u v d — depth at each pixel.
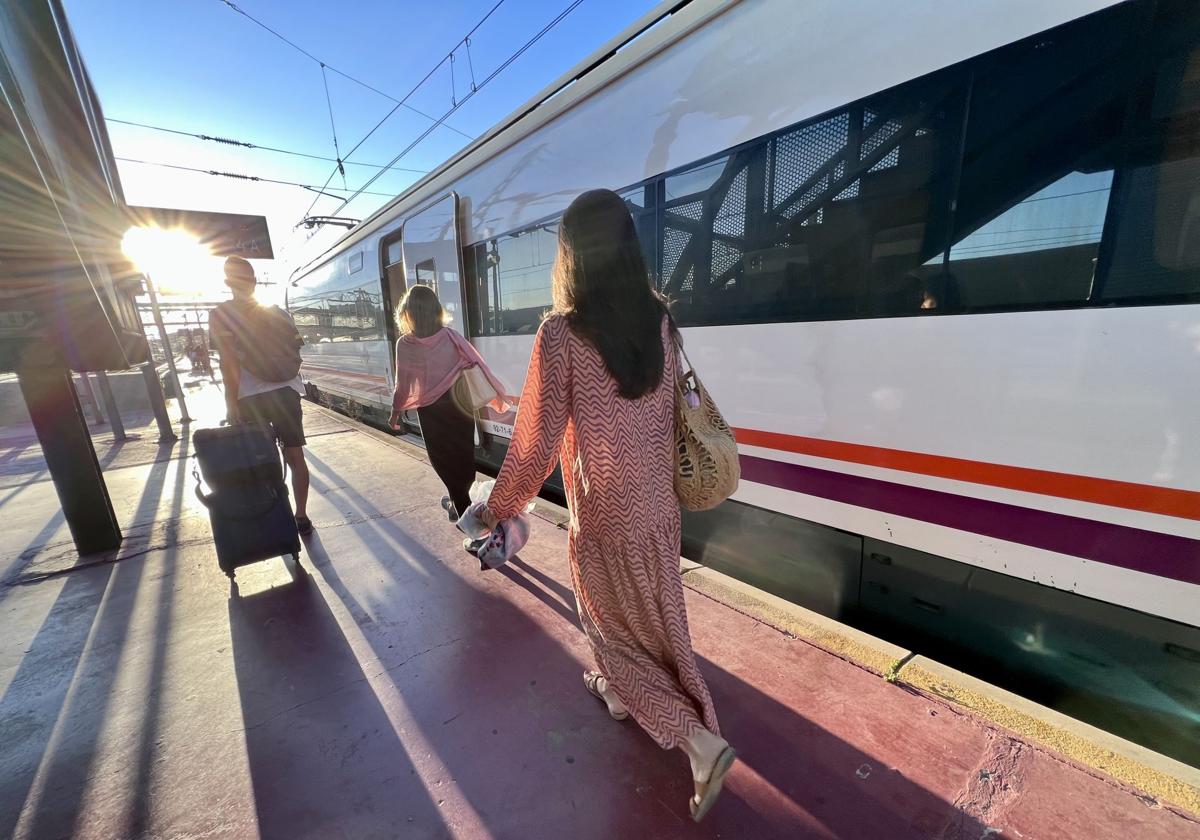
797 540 2.54
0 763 1.69
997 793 1.47
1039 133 1.71
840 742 1.66
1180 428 1.53
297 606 2.57
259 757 1.69
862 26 2.05
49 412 3.05
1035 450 1.80
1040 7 1.67
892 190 2.03
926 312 1.99
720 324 2.69
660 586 1.32
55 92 2.02
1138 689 1.71
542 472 1.35
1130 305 1.58
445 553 3.10
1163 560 1.61
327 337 10.12
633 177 3.06
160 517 3.90
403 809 1.50
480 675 2.04
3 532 3.75
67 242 2.10
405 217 6.00
